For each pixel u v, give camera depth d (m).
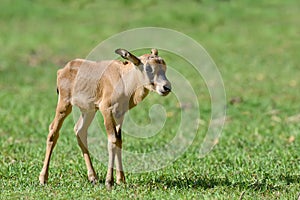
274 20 91.69
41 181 26.34
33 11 91.69
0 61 69.50
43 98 52.72
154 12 90.19
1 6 92.31
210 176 27.88
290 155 32.53
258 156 32.53
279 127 41.91
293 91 56.28
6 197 24.05
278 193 24.73
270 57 73.62
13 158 32.09
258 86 58.78
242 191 24.81
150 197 23.72
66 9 92.50
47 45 78.00
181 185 25.94
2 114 46.03
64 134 38.78
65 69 25.81
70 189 25.23
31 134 39.62
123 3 93.94
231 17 91.75
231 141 37.56
